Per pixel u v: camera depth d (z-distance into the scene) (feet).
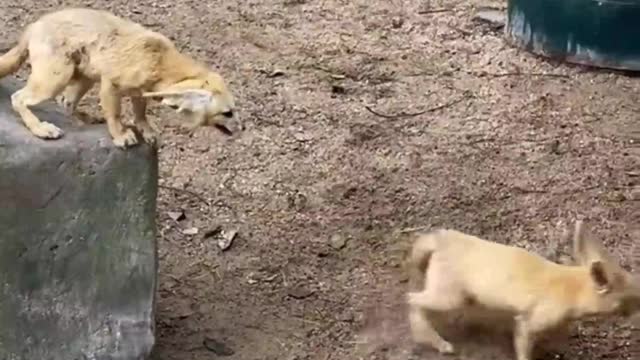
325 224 12.00
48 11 16.56
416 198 12.42
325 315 10.79
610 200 12.44
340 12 16.92
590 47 14.94
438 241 10.23
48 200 9.36
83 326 9.65
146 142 9.45
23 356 9.59
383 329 10.63
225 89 9.23
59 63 9.16
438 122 13.87
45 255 9.46
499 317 10.37
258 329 10.63
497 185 12.66
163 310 10.79
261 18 16.60
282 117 13.85
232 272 11.31
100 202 9.45
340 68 15.06
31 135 9.29
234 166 12.90
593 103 14.33
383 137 13.51
